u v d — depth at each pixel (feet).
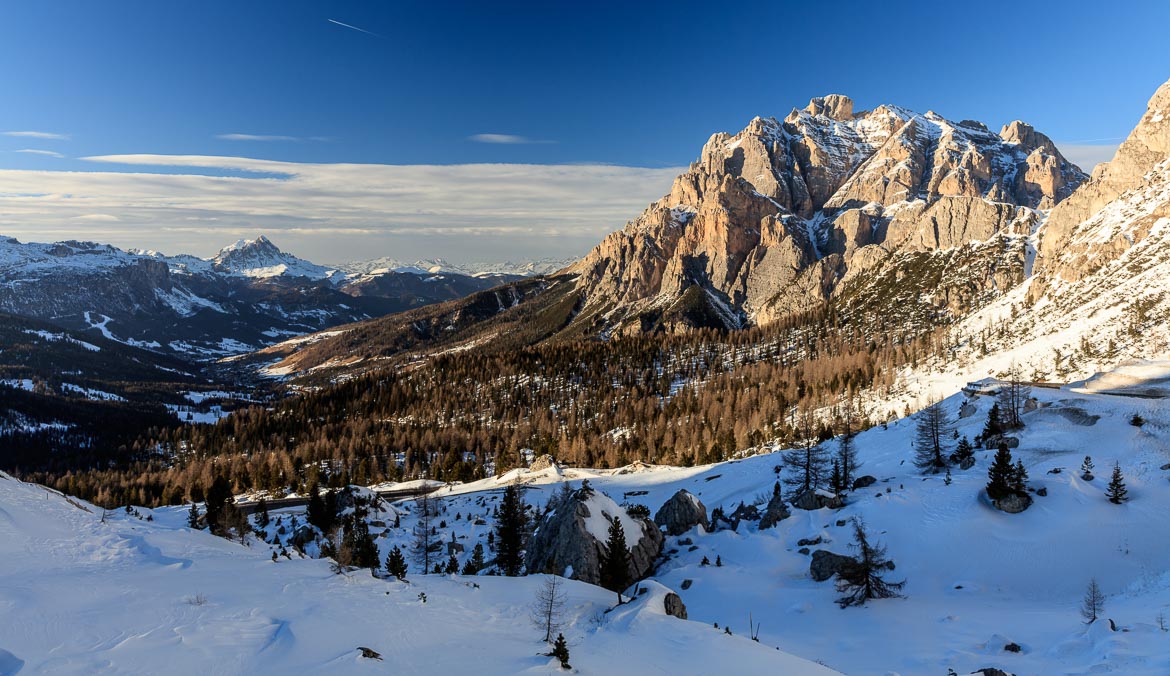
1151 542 194.08
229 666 111.24
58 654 111.14
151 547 184.03
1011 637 153.79
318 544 311.88
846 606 186.60
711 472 431.43
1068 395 364.38
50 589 139.13
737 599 200.75
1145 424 274.98
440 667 115.85
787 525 251.19
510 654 125.18
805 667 125.70
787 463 319.88
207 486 581.12
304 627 128.36
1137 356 522.88
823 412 642.63
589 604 164.96
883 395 649.20
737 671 120.78
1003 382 392.47
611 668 120.47
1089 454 261.85
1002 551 205.98
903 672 138.72
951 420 367.25
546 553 231.91
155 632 122.52
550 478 506.89
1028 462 266.36
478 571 262.06
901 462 326.03
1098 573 187.62
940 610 179.63
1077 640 139.44
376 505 377.50
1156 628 136.36
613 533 202.39
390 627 134.51
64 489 645.92
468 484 538.47
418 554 304.09
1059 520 214.07
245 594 148.36
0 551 160.45
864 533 229.86
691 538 259.39
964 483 252.01
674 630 142.31
